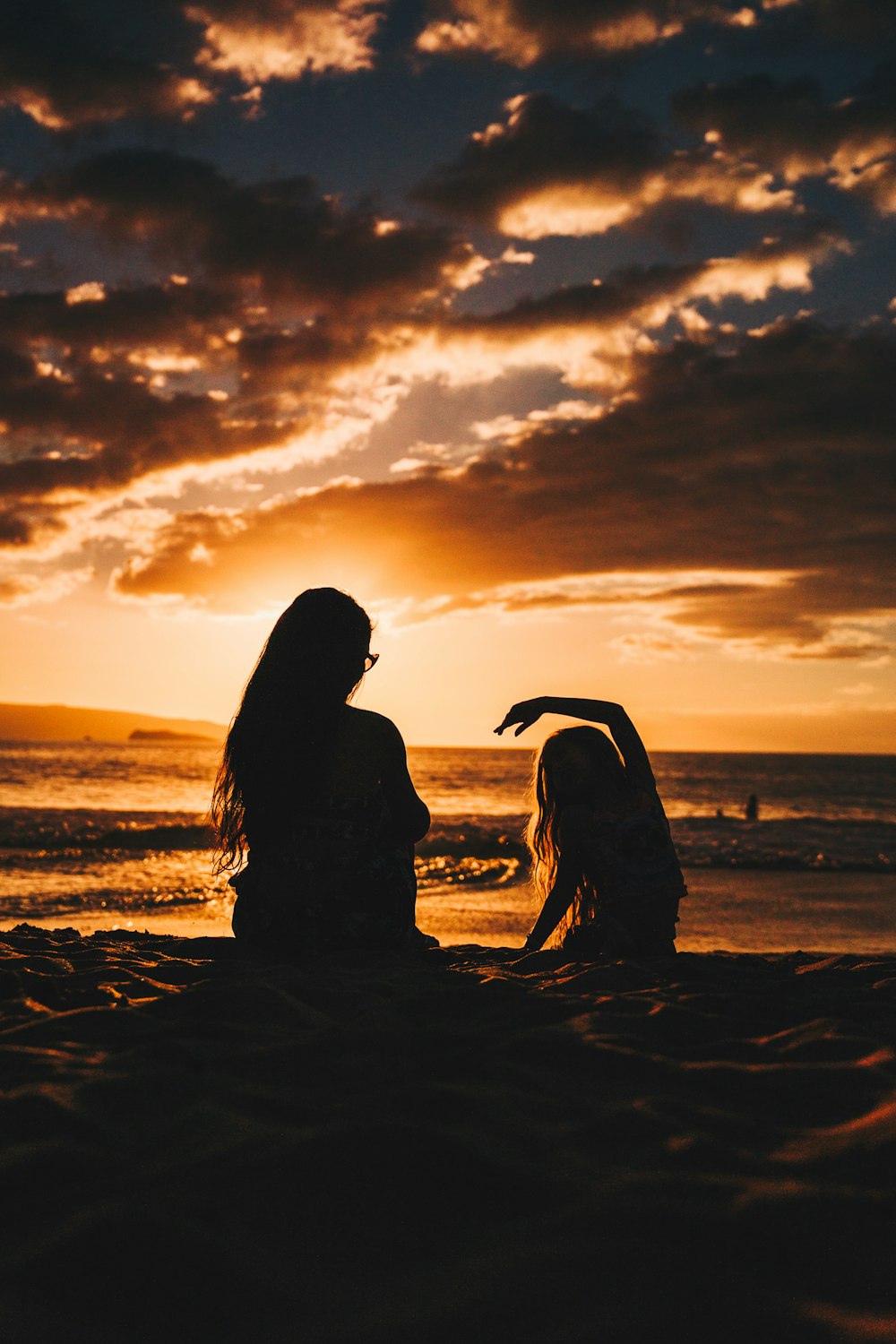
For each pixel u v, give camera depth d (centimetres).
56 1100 176
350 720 353
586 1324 113
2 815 3353
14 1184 145
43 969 321
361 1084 194
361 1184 148
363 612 362
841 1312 116
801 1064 212
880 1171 154
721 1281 123
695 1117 178
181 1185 146
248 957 352
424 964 341
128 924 1141
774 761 16850
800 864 2098
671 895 380
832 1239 133
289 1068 202
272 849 355
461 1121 172
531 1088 193
